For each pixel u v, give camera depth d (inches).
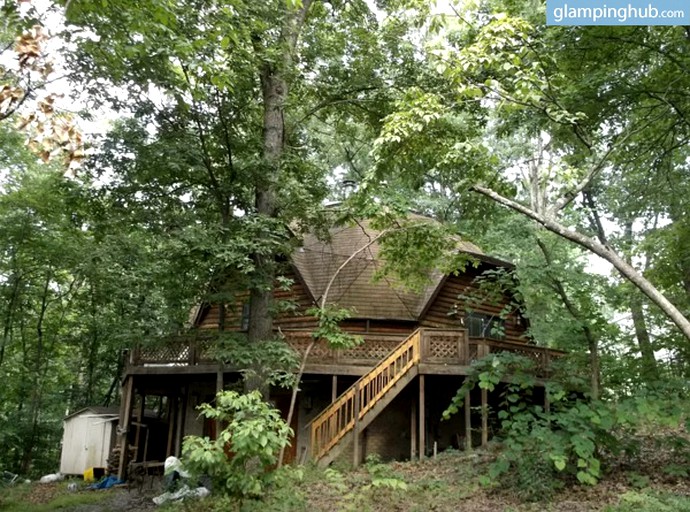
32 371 848.9
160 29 288.0
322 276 709.9
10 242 714.2
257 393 299.6
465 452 496.4
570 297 566.6
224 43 310.5
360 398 519.5
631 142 466.9
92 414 754.8
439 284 682.2
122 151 445.7
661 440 357.4
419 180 457.4
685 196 589.0
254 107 532.7
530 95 345.7
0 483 617.6
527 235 681.6
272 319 498.3
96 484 606.2
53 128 186.7
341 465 493.7
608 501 304.8
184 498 362.9
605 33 397.4
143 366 621.0
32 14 252.7
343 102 557.9
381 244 558.6
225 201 473.4
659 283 589.3
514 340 751.7
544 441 323.3
